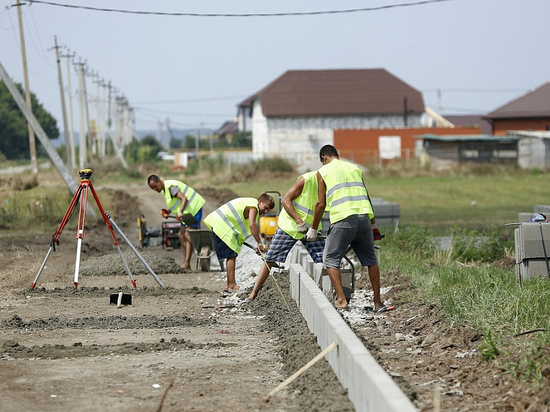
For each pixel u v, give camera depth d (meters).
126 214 69.62
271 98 175.12
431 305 21.97
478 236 37.78
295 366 16.61
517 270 25.84
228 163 128.25
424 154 126.50
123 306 25.80
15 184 88.81
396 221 48.81
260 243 27.64
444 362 16.94
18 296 27.61
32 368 16.89
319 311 17.88
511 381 14.62
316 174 22.67
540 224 25.08
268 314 23.48
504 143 123.06
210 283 31.36
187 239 35.34
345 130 148.12
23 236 53.41
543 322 18.05
